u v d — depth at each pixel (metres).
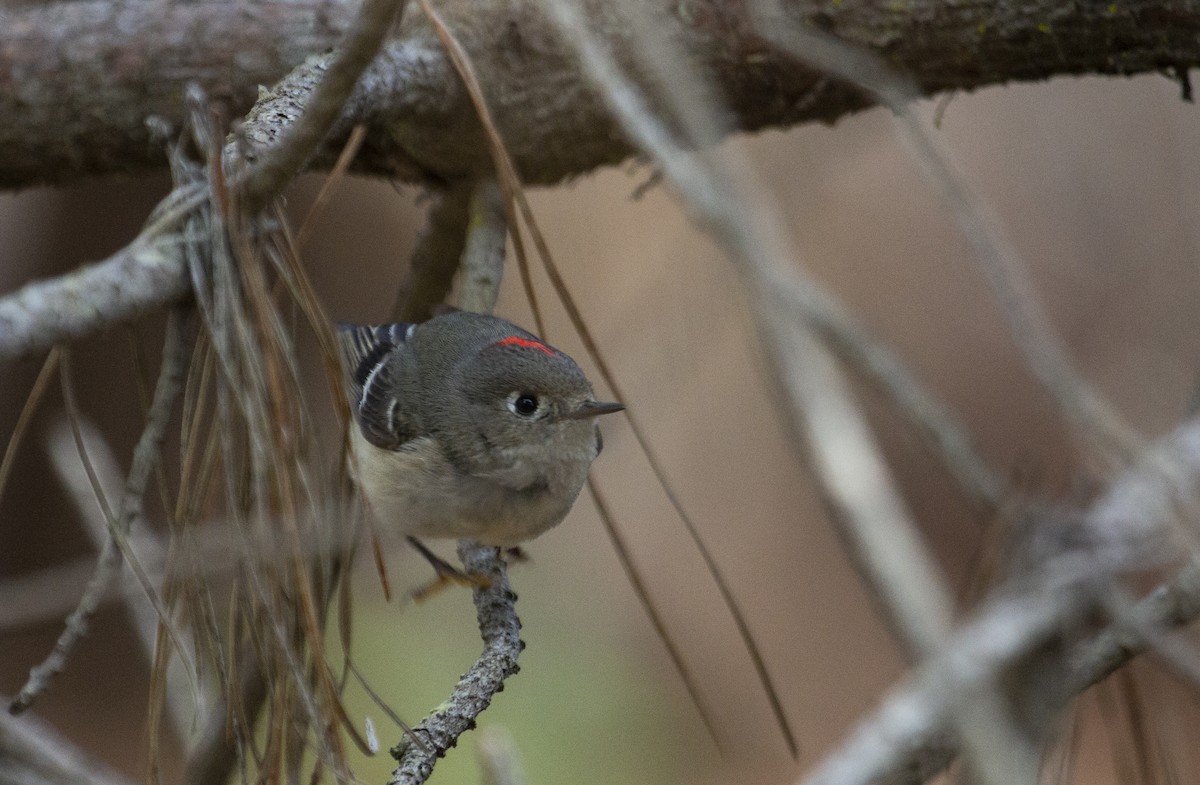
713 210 3.30
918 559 2.93
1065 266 14.18
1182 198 11.84
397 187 8.73
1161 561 3.70
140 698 15.24
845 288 16.16
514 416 7.84
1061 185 14.56
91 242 15.88
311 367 14.48
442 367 8.03
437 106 7.78
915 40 7.55
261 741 6.30
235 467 4.85
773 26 7.16
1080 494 4.00
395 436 7.97
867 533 2.93
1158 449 4.27
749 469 16.19
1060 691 3.42
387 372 8.26
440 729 6.09
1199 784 7.27
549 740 13.77
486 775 4.76
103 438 15.50
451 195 8.41
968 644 3.41
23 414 4.86
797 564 16.53
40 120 8.08
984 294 16.92
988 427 16.55
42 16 8.15
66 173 8.44
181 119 8.01
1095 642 4.19
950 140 15.73
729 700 15.48
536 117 7.78
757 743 15.09
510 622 7.14
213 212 4.64
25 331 4.26
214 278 4.62
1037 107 14.32
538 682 14.23
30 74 7.97
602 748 13.97
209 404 5.38
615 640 15.21
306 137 4.70
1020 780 2.81
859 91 7.71
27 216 15.70
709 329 11.13
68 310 4.36
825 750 15.06
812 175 11.34
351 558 4.96
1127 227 12.52
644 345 11.54
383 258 17.52
